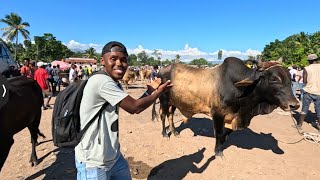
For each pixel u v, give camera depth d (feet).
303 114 24.63
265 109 17.46
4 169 16.94
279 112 33.06
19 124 15.29
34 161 17.40
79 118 8.43
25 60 39.91
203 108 18.80
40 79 34.73
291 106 15.78
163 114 21.58
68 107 8.38
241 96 16.85
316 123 27.78
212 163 17.49
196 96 18.66
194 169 16.83
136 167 17.04
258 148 20.13
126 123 26.91
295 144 21.34
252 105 17.31
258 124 26.94
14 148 20.22
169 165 17.30
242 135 23.09
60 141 8.46
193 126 25.40
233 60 17.24
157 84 9.12
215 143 18.78
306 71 24.27
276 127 26.12
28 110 16.01
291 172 16.57
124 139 21.66
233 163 17.57
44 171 16.65
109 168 8.75
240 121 17.75
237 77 16.63
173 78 20.20
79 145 8.45
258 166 17.17
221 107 17.48
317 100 24.26
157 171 16.62
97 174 8.40
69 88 8.90
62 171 16.55
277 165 17.40
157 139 21.45
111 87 8.09
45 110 34.58
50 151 19.65
